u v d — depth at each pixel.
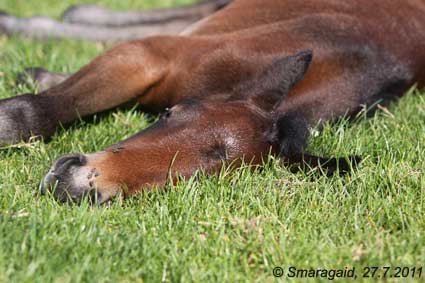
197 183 7.07
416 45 9.47
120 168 6.86
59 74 9.54
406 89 9.53
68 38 12.05
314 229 6.91
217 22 9.61
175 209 6.95
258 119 7.30
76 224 6.55
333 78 8.62
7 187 7.15
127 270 6.21
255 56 8.43
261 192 7.30
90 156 6.90
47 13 13.22
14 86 9.45
